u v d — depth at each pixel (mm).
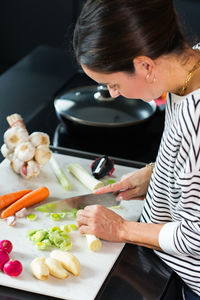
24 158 1554
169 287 1297
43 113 1961
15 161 1577
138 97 1175
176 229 1225
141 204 1528
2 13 3430
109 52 1036
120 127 1729
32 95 2076
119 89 1146
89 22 1039
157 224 1301
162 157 1226
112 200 1511
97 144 1810
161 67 1099
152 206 1332
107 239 1333
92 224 1342
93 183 1566
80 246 1330
